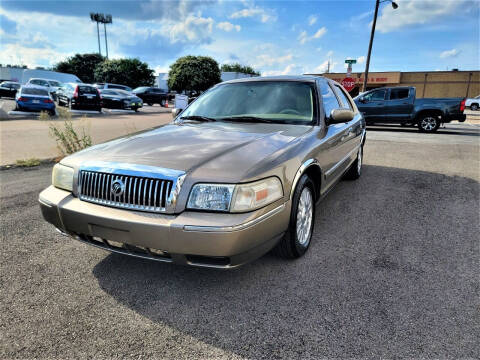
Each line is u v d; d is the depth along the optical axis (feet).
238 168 7.07
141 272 8.93
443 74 129.29
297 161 8.38
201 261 7.02
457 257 9.56
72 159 8.33
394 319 6.95
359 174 18.61
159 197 6.98
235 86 12.71
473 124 55.36
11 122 44.27
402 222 12.25
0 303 7.59
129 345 6.34
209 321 6.98
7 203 14.42
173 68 141.59
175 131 9.86
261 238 7.15
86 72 216.74
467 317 6.98
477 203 14.26
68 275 8.78
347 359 5.95
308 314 7.14
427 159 24.09
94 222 7.34
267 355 6.07
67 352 6.19
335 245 10.37
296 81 12.19
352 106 16.81
